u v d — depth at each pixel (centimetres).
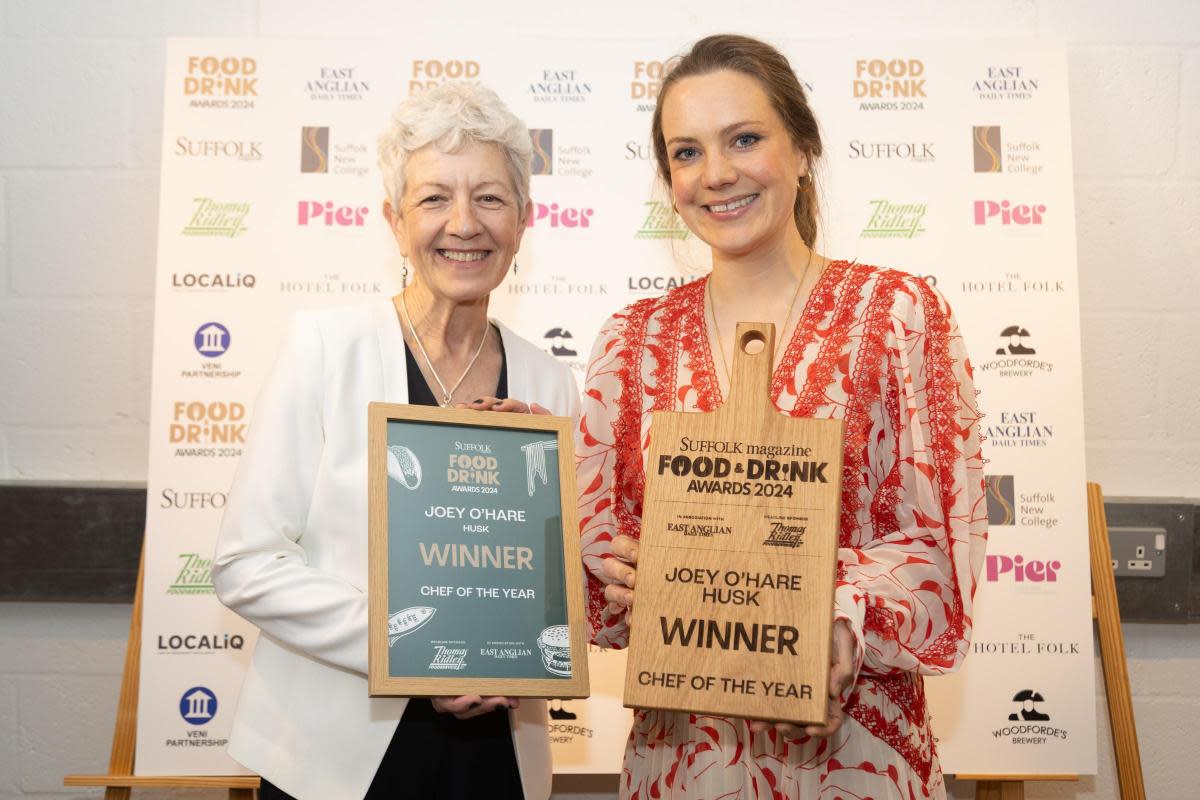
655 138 171
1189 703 257
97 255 259
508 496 153
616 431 164
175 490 238
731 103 152
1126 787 232
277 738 154
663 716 153
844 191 245
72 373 258
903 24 261
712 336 160
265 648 161
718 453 142
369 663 141
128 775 230
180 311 242
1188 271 260
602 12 260
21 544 248
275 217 244
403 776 155
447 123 157
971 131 246
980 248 245
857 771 142
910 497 146
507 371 173
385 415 150
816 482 138
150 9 259
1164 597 249
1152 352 260
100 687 255
